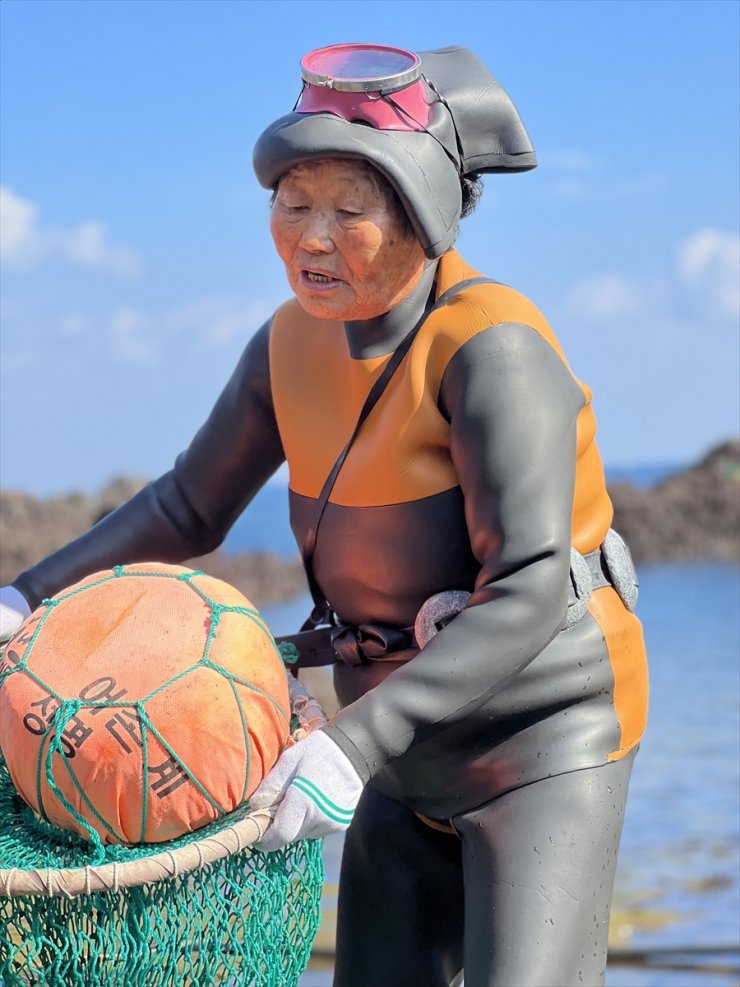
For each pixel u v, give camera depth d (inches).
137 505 136.7
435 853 129.5
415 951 130.0
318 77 113.1
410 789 122.3
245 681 105.9
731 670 543.2
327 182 112.5
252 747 105.3
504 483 110.3
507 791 116.9
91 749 102.3
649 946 228.7
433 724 108.0
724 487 902.4
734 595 756.0
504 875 112.0
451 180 116.0
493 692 110.0
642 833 314.3
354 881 132.6
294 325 128.4
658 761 388.8
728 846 299.3
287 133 112.1
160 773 102.5
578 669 117.6
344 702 126.7
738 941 230.2
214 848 99.3
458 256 122.4
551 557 109.7
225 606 109.1
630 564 126.0
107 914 101.3
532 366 113.3
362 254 113.1
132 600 109.5
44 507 585.3
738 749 398.0
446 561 117.1
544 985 107.4
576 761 116.4
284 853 108.3
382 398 118.6
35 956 101.5
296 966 111.1
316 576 125.3
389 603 120.1
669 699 485.7
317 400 123.9
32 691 105.3
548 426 111.9
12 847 106.5
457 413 113.3
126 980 101.0
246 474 135.8
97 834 103.5
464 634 108.4
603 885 114.0
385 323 119.1
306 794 101.7
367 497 118.4
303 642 126.8
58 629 108.4
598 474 124.3
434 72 121.0
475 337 114.2
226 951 104.6
